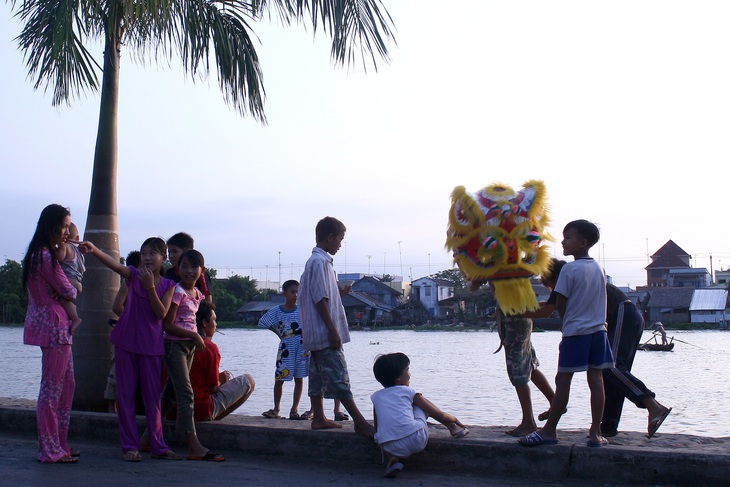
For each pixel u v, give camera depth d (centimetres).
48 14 797
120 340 637
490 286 619
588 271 568
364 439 623
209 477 574
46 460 614
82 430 741
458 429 607
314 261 630
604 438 588
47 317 612
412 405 597
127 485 543
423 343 5244
